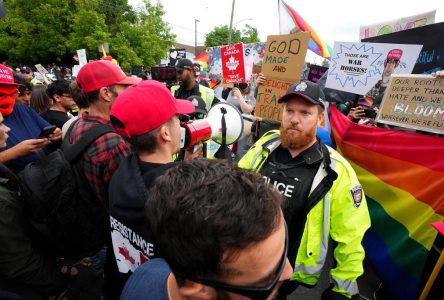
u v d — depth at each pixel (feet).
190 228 1.53
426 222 6.17
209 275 1.61
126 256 3.77
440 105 6.35
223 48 13.93
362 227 4.63
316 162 4.78
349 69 9.37
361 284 8.14
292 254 4.84
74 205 4.91
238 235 1.48
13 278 4.53
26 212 4.72
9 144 6.83
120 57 81.66
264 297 1.66
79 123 5.53
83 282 7.57
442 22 8.55
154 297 2.45
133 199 3.27
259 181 1.73
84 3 84.84
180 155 6.63
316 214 4.70
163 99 3.70
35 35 83.97
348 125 9.56
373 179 8.21
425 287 5.36
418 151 6.68
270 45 9.25
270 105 9.45
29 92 10.89
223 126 6.28
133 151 3.97
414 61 7.93
